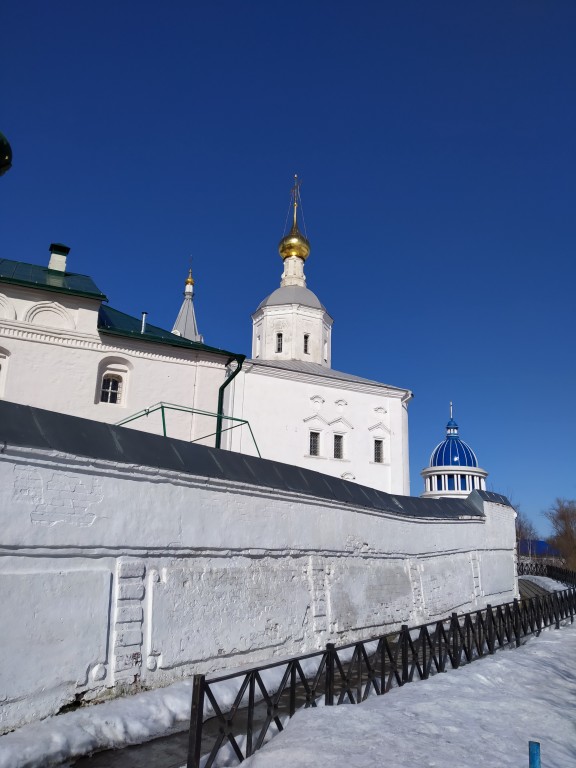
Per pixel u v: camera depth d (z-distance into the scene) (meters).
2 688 6.32
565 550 59.12
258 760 5.71
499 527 23.59
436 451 45.06
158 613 8.24
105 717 6.83
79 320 16.78
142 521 8.26
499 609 14.01
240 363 18.66
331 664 7.63
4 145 11.95
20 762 5.74
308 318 36.53
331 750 5.74
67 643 7.04
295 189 39.88
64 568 7.22
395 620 14.74
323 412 30.44
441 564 18.28
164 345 17.69
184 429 17.55
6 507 6.68
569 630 17.23
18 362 15.91
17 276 16.88
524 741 6.70
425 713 7.30
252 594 10.05
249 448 28.23
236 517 9.96
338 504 12.99
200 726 5.56
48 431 7.36
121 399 17.27
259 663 9.86
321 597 11.93
